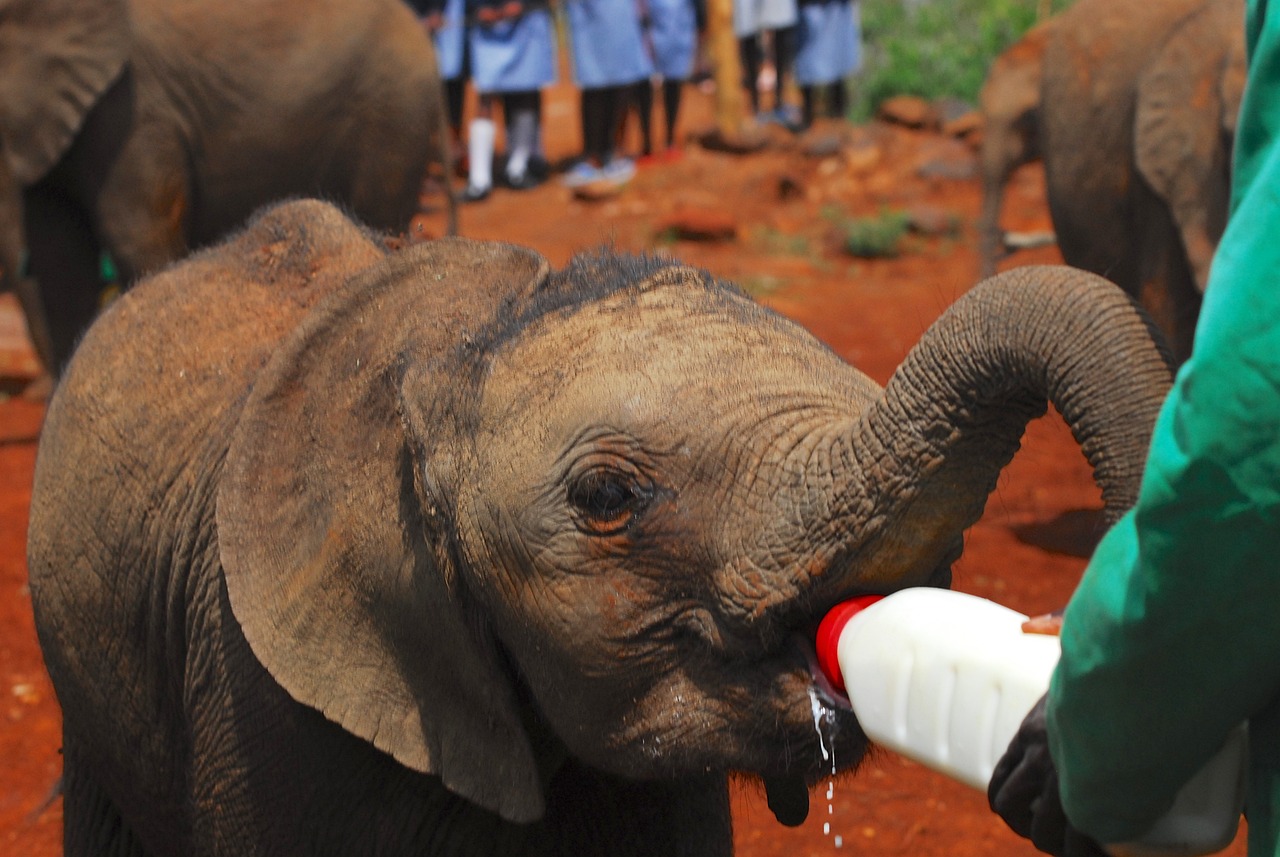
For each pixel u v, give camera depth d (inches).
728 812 112.0
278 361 101.1
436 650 93.1
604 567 84.0
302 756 100.2
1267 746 59.8
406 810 99.1
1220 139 242.2
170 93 307.7
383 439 95.8
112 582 115.8
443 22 561.9
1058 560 248.1
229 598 97.8
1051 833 63.4
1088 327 69.2
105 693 118.0
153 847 121.8
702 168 563.8
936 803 176.1
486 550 87.4
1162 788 58.7
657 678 84.5
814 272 472.4
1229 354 52.5
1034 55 321.1
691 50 597.6
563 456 84.7
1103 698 57.3
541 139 592.1
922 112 584.1
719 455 81.9
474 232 521.3
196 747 106.9
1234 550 53.1
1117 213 270.8
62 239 317.7
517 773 91.7
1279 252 52.2
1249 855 61.2
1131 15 271.0
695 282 93.0
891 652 71.1
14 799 184.9
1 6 300.2
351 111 326.0
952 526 77.5
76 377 124.9
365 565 94.7
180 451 113.3
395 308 99.8
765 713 81.9
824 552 78.1
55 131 301.4
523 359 89.4
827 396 83.9
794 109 628.1
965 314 73.3
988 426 74.4
